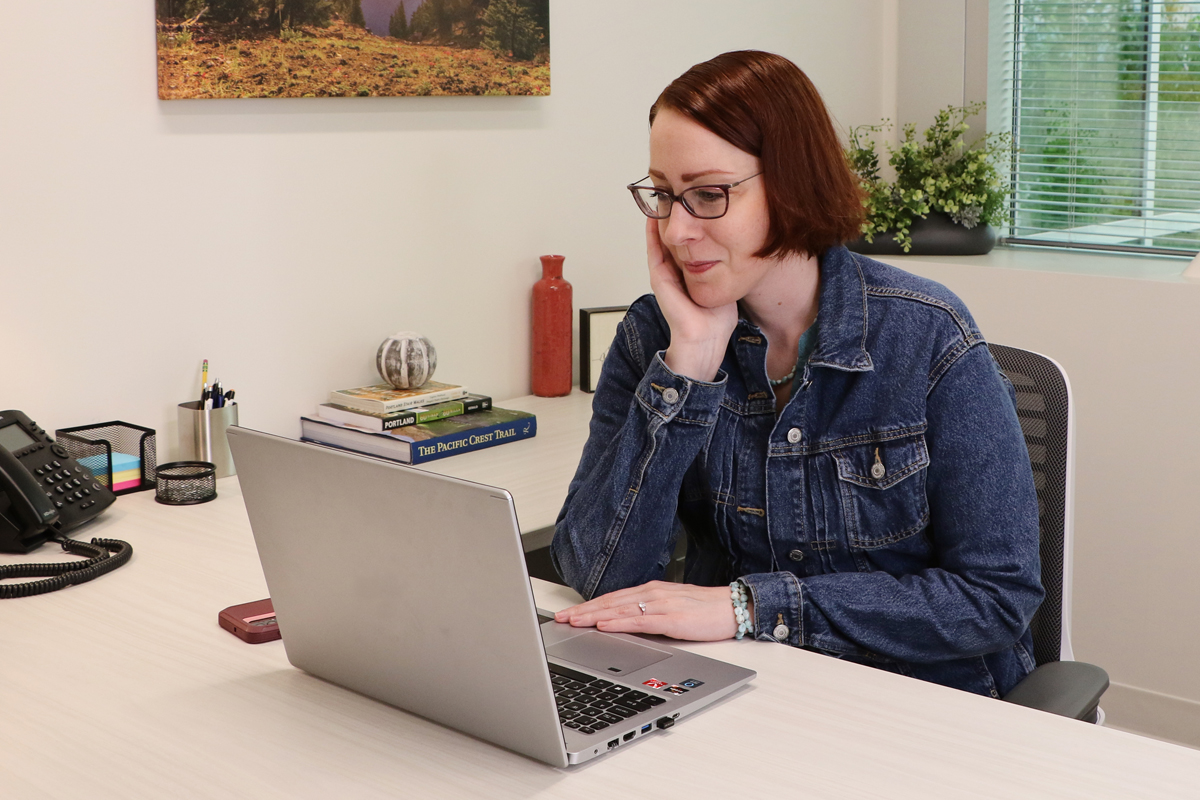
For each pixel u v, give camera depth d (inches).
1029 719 40.3
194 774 36.5
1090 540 104.5
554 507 67.1
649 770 36.6
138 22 69.9
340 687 43.6
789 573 48.9
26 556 58.4
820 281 51.9
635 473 51.4
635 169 104.7
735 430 53.6
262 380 79.5
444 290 90.3
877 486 50.4
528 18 90.0
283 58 76.0
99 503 64.1
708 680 42.6
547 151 96.2
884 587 48.4
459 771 36.7
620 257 105.0
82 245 69.1
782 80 47.3
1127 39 121.9
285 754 37.9
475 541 34.8
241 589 54.1
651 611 48.2
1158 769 36.6
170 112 72.1
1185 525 98.5
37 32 65.6
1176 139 120.6
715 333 50.9
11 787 35.6
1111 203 125.6
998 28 127.3
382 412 79.9
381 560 38.2
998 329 108.9
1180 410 97.4
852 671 44.6
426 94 84.5
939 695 42.4
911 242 118.8
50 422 69.0
